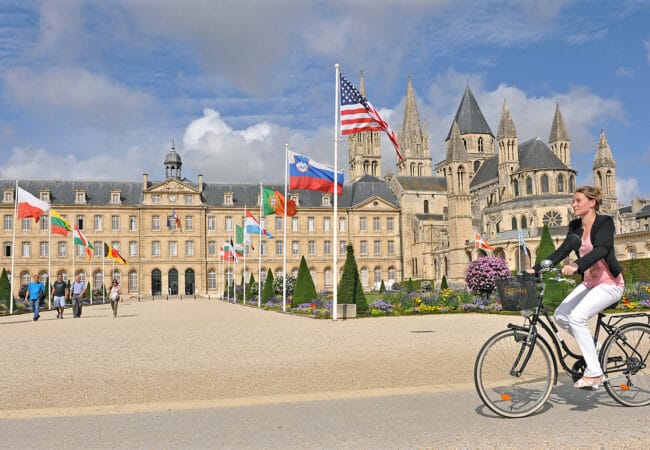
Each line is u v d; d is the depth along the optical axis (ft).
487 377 25.35
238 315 121.39
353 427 23.57
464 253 290.15
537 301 26.68
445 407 26.81
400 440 21.66
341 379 35.37
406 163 486.38
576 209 27.25
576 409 26.40
